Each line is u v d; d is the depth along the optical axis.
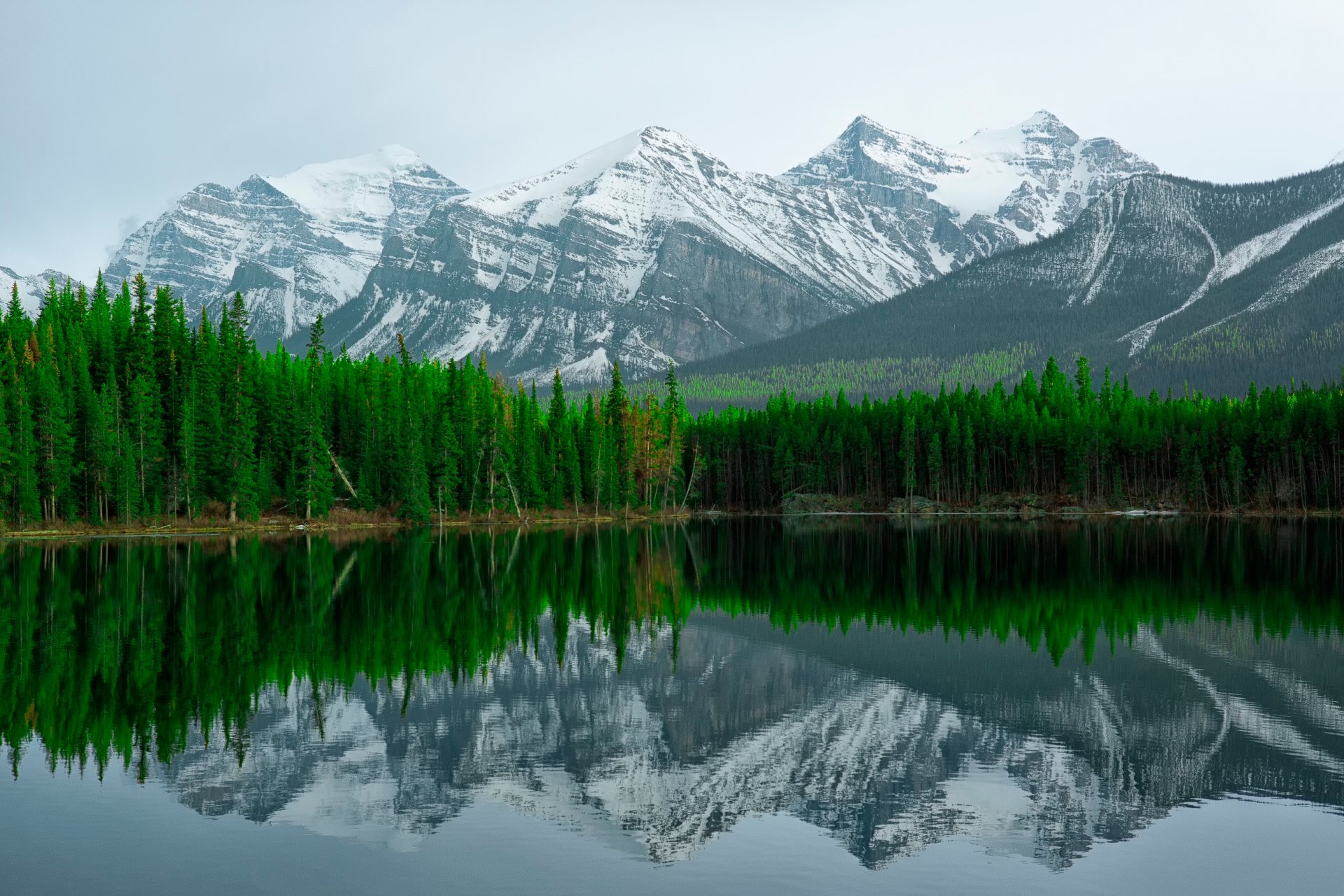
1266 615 58.34
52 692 37.84
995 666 44.28
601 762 30.73
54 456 109.31
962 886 22.25
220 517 122.12
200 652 45.38
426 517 134.75
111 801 26.86
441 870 22.73
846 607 62.00
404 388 149.12
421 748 31.78
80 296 143.12
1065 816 26.58
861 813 26.66
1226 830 25.64
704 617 57.75
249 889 21.59
